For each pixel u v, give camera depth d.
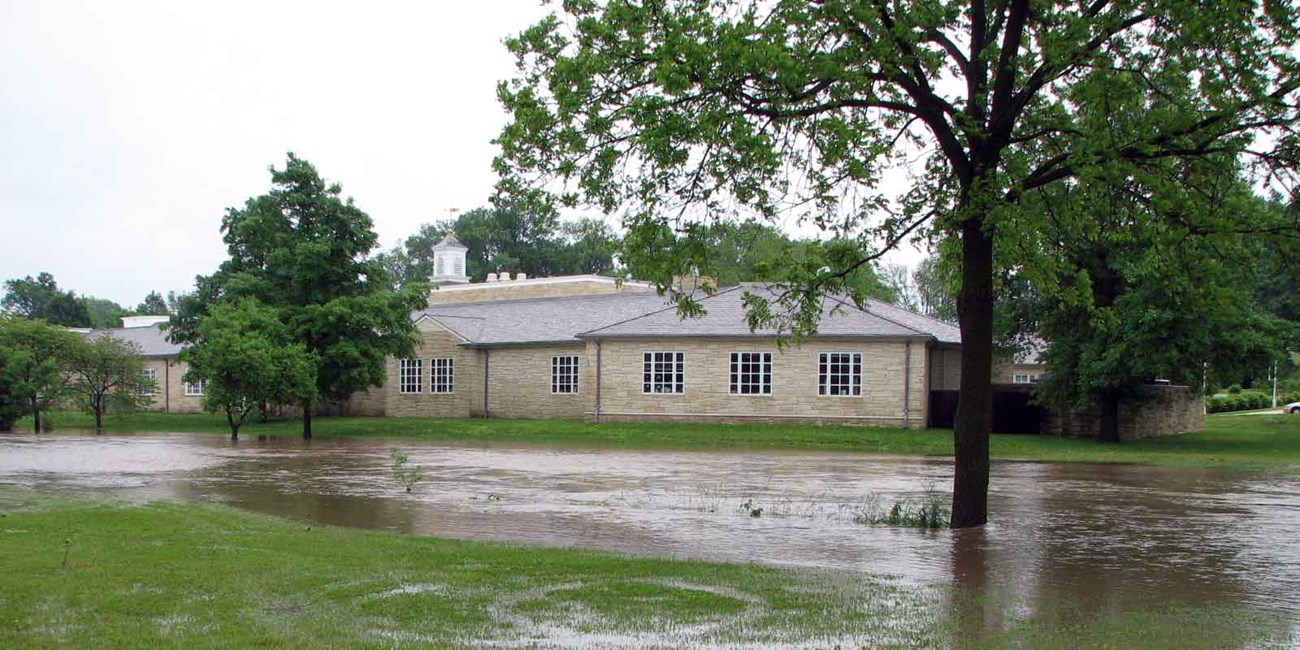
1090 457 29.27
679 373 40.78
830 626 8.43
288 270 43.62
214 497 18.92
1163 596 10.16
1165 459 28.69
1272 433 39.25
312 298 43.84
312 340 42.41
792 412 38.97
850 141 14.55
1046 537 14.18
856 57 14.02
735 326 39.91
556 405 46.81
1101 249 32.03
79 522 14.11
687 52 12.68
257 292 43.94
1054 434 38.47
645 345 41.31
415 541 12.84
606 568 10.94
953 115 14.50
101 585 9.62
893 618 8.77
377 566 10.85
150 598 9.09
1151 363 30.78
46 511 15.70
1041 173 14.87
